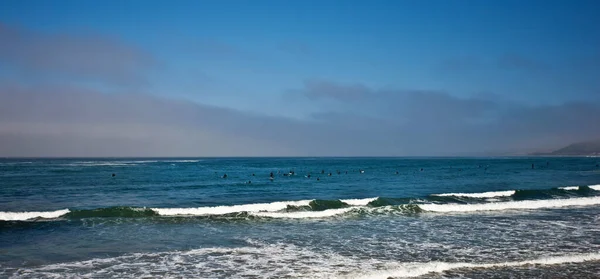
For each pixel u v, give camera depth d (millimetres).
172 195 31094
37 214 20125
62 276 10969
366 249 13945
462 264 11891
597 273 11109
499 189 35406
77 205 25500
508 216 20562
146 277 10930
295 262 12359
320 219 19844
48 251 13617
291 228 17703
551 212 21766
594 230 17000
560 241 14984
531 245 14375
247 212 21422
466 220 19516
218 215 20594
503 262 12148
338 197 30016
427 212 21844
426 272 11203
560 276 10852
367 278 10703
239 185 40312
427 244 14648
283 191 34375
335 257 12914
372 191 34438
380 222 19078
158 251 13688
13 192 32719
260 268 11734
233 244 14734
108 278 10828
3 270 11453
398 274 11023
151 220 19250
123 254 13297
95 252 13523
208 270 11547
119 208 21109
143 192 33125
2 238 15562
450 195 27922
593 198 25375
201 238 15711
